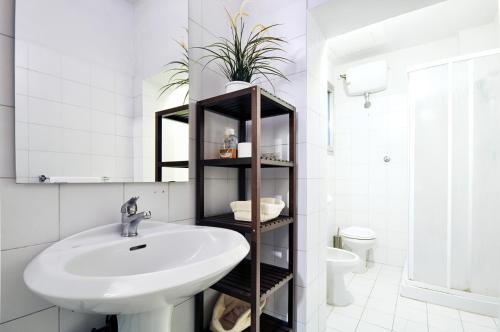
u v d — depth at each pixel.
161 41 1.05
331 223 2.86
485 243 1.76
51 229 0.72
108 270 0.71
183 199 1.13
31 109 0.69
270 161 1.06
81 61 0.79
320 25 1.43
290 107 1.25
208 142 1.28
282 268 1.30
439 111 1.92
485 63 1.77
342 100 2.92
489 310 1.70
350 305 1.87
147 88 0.99
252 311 0.96
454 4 1.91
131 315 0.67
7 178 0.64
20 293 0.66
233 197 1.43
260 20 1.47
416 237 2.00
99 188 0.83
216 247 0.85
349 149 2.89
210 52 1.30
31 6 0.69
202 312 1.17
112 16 0.88
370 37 2.38
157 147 1.02
